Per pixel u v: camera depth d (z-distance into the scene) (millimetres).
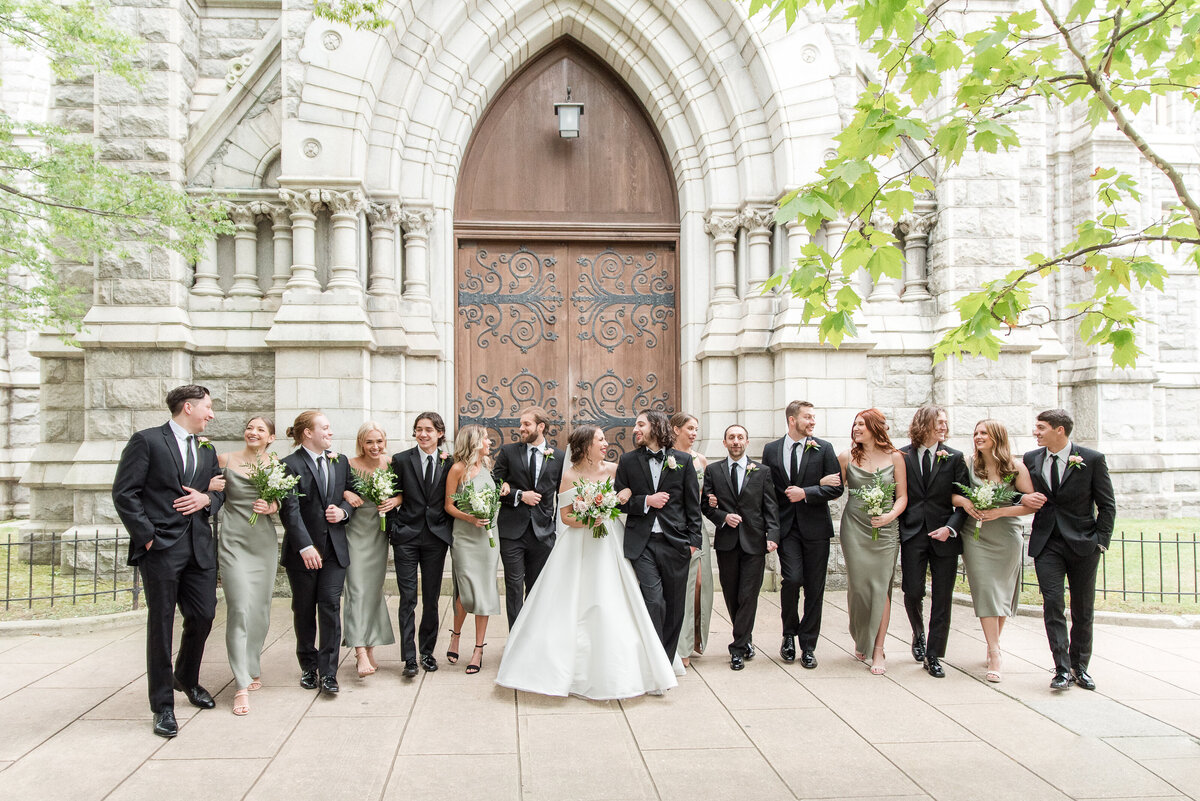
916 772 3928
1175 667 5617
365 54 8094
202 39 9133
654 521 5457
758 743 4297
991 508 5324
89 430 7992
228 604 4809
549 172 9344
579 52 9383
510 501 6012
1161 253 15047
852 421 8344
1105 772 3922
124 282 8086
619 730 4480
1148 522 12906
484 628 5629
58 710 4699
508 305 9281
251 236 8477
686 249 9125
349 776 3855
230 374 8273
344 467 5277
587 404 9312
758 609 7523
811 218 3641
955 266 8719
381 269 8461
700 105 8906
